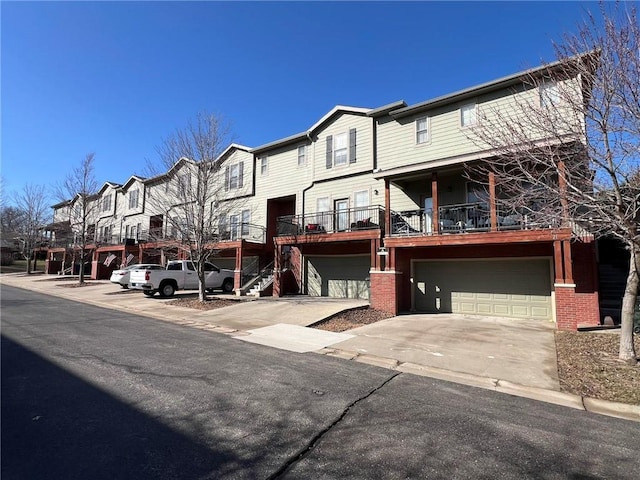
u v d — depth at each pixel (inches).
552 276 477.4
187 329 391.9
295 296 697.6
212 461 126.3
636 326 363.3
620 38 233.1
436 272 566.6
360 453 134.0
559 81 274.8
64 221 1386.6
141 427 151.4
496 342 333.7
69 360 248.8
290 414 167.9
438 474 121.2
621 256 588.1
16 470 118.6
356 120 694.5
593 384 219.5
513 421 166.4
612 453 138.3
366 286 666.2
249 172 867.4
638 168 245.4
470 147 550.6
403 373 242.7
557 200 273.7
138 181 1214.3
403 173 526.9
